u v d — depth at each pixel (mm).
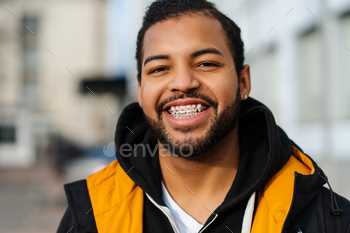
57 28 22797
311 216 1430
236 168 1539
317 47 6949
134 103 1706
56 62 22703
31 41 22406
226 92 1404
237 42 1604
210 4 1549
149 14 1551
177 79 1378
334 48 6246
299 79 7688
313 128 7055
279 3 8328
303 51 7484
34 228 6008
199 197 1495
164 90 1421
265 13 9031
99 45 22969
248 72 1663
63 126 22156
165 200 1507
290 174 1500
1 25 17266
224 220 1430
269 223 1399
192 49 1398
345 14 6129
